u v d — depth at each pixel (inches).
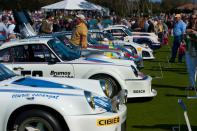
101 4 2252.7
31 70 330.0
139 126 281.1
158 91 411.2
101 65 339.6
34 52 334.6
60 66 332.8
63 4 1147.3
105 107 211.6
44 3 2065.7
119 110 216.8
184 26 640.4
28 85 213.2
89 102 202.2
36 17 1428.4
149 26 989.8
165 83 460.4
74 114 197.2
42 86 212.7
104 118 201.5
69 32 544.7
